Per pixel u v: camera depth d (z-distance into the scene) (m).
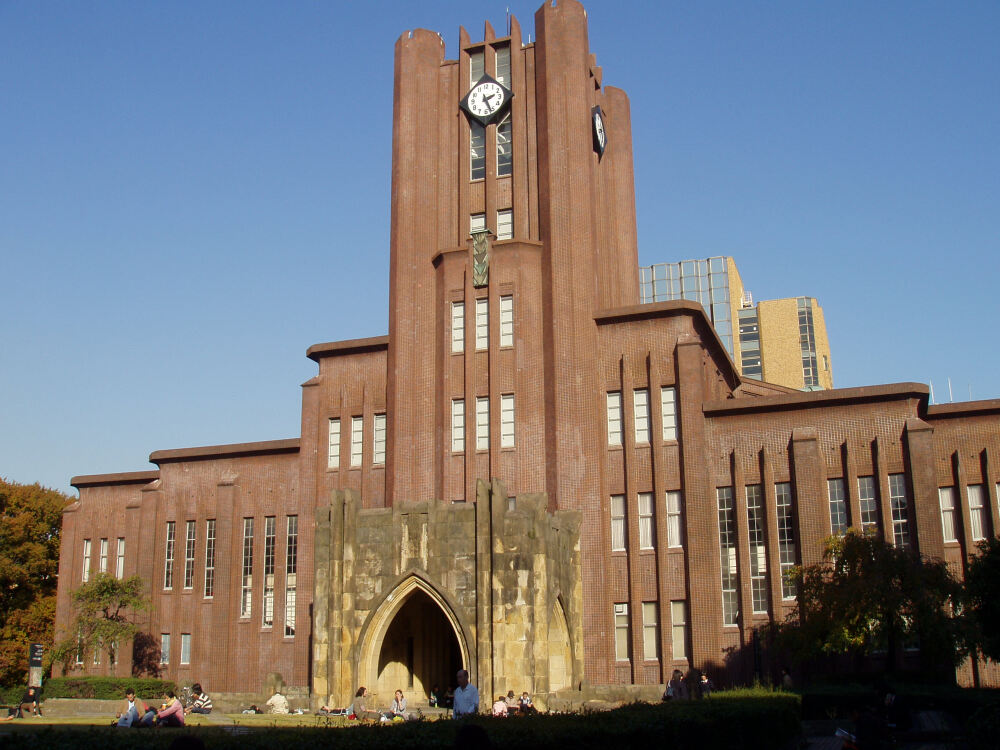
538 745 18.47
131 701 32.97
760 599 48.25
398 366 53.59
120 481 65.19
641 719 21.45
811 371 156.88
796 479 48.38
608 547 50.16
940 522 46.16
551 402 50.69
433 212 56.25
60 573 65.38
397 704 38.88
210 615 58.25
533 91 56.44
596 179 57.97
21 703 45.81
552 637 45.88
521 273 52.62
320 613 42.59
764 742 26.72
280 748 16.55
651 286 135.50
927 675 41.69
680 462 50.25
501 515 41.38
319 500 55.69
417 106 57.50
